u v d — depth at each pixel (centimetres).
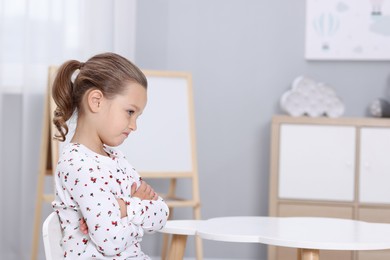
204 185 398
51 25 360
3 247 360
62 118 168
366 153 353
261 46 396
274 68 396
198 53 397
